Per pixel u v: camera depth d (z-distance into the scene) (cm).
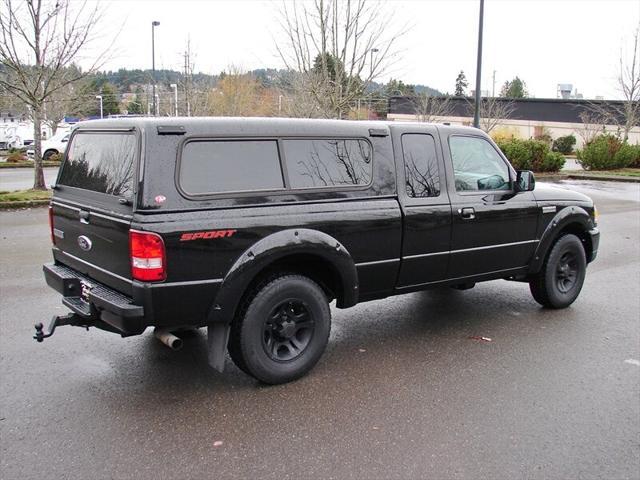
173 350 512
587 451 360
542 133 4456
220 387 442
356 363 493
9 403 409
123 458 345
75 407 405
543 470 339
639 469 342
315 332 459
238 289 410
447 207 531
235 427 382
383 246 492
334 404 417
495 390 443
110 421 387
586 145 2873
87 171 456
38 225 1120
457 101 3906
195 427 382
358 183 478
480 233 561
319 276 484
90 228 434
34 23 1414
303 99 1652
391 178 498
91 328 561
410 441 368
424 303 676
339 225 459
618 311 652
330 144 464
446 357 509
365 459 347
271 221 423
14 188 1734
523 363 497
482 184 573
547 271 631
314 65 1653
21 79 1445
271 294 430
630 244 1064
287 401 421
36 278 729
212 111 3020
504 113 3794
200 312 403
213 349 420
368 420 394
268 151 431
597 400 430
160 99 3462
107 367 474
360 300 500
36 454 347
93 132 455
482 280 587
